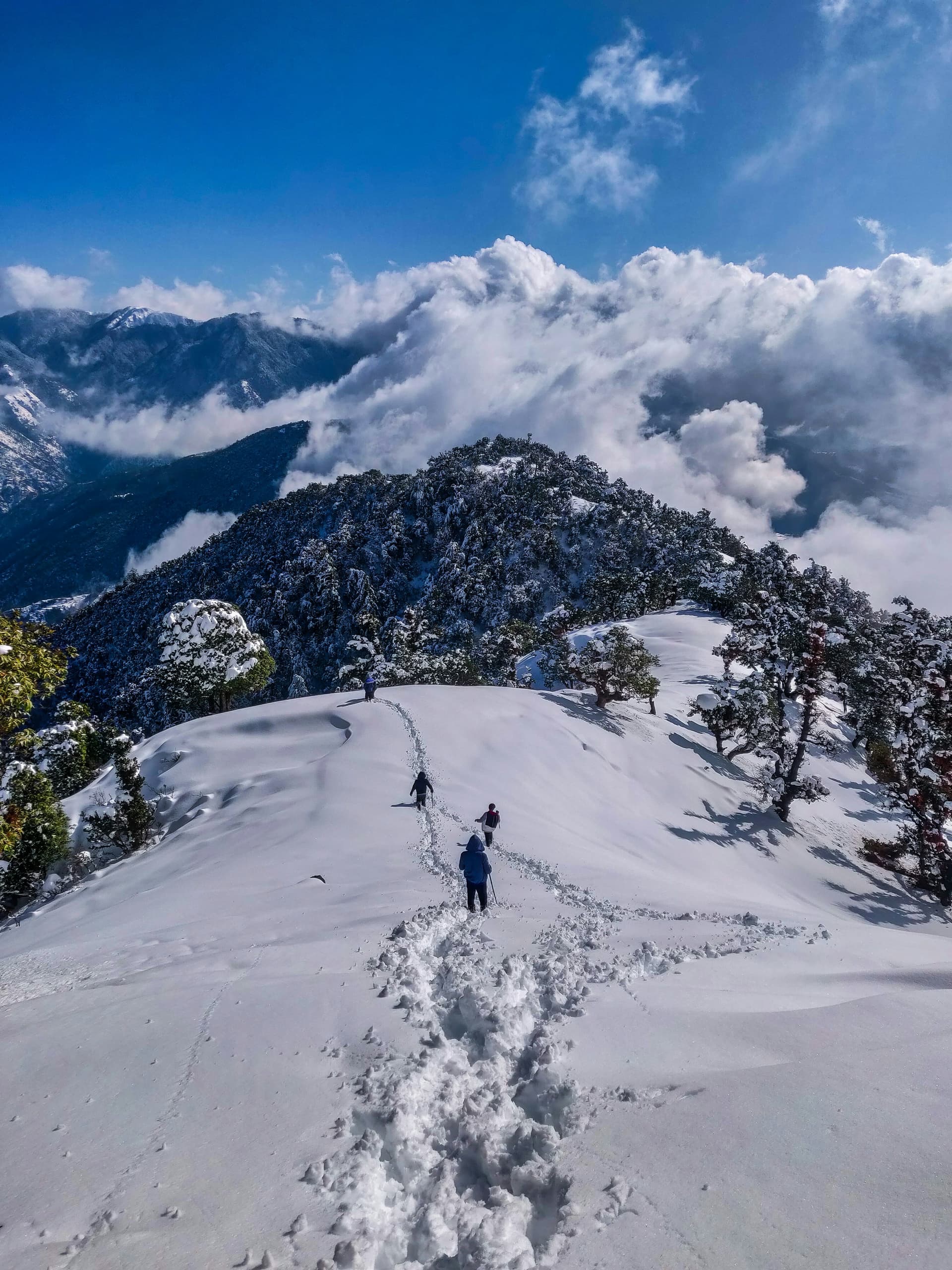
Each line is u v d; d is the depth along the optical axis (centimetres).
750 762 5103
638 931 1263
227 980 984
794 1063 634
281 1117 616
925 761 3838
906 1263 379
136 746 4544
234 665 6594
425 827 2361
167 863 2623
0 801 1812
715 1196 464
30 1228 482
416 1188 544
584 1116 605
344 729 3819
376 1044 749
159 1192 518
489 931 1238
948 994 834
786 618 5244
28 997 1124
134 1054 754
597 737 4194
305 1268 434
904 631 5678
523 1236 466
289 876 1934
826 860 3806
